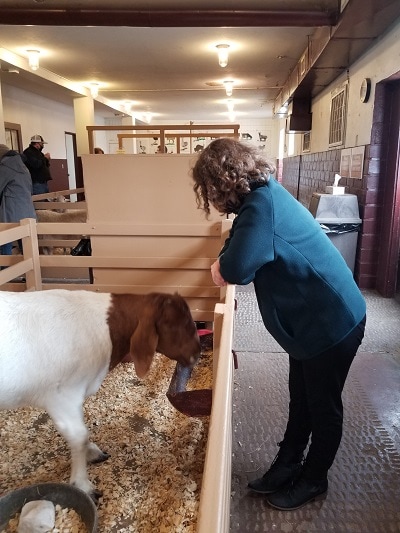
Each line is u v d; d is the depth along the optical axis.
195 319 3.27
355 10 3.51
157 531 1.60
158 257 3.19
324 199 4.50
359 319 1.50
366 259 4.47
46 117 10.59
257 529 1.62
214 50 6.17
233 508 1.71
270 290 1.46
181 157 3.05
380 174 4.28
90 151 3.92
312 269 1.40
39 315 1.64
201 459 1.97
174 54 6.41
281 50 6.13
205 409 2.12
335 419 1.60
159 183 3.11
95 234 3.18
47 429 2.21
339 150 5.59
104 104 10.91
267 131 15.42
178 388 2.30
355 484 1.83
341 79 5.73
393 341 3.25
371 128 4.25
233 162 1.35
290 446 1.81
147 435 2.15
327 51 4.70
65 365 1.62
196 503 1.70
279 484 1.77
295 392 1.75
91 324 1.69
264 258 1.33
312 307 1.43
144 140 15.88
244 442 2.11
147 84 8.93
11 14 4.20
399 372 2.79
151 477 1.87
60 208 5.95
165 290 3.24
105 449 2.04
